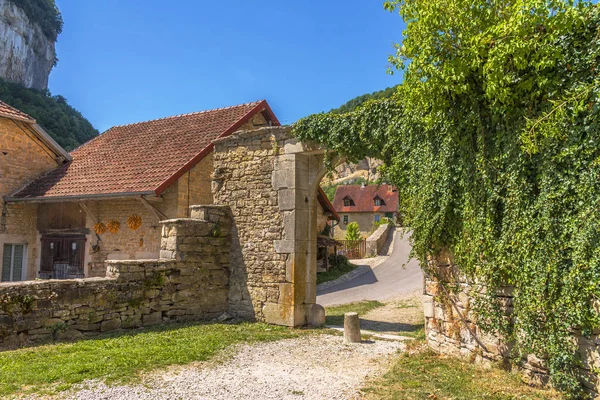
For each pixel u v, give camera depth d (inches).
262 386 201.3
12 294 267.9
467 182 223.9
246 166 392.2
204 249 377.1
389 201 1738.4
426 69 208.2
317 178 367.2
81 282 300.2
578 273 165.9
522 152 190.9
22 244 586.2
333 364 243.6
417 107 249.1
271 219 371.6
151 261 340.5
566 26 168.7
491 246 208.7
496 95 193.5
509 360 209.9
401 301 507.8
